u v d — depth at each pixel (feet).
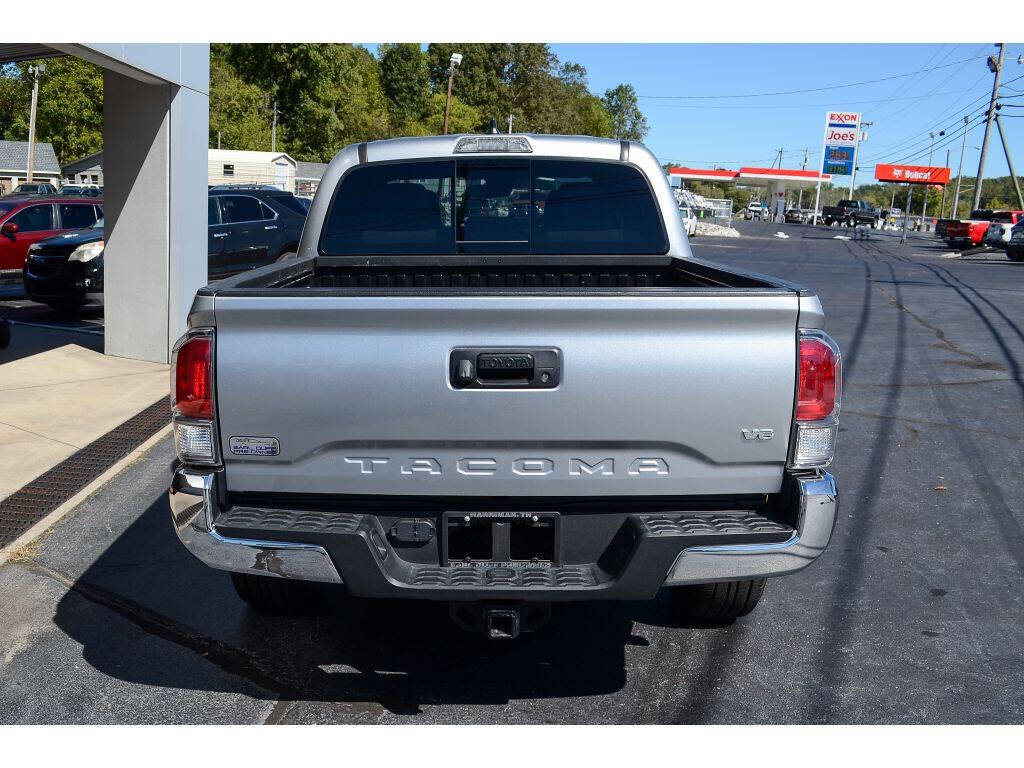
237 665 11.98
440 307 9.23
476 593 9.52
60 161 256.11
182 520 9.73
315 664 11.99
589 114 409.90
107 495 18.65
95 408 24.90
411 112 354.13
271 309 9.36
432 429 9.48
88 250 40.78
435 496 9.86
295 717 10.69
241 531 9.61
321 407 9.51
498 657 12.19
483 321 9.30
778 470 9.82
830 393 9.57
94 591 14.28
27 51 28.19
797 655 12.30
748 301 9.32
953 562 15.62
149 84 28.76
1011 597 14.25
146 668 11.89
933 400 27.63
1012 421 25.20
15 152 238.27
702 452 9.62
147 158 29.30
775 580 14.82
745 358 9.46
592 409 9.45
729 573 9.63
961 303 53.72
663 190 15.46
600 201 15.42
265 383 9.51
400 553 10.03
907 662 12.15
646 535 9.48
